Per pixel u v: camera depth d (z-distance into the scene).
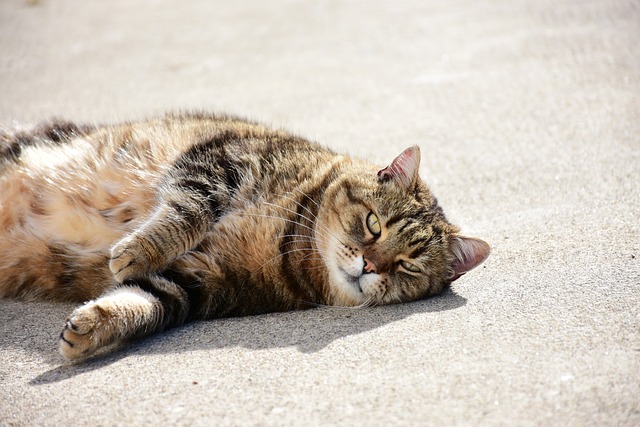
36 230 1.14
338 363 0.99
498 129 1.45
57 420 0.95
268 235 1.12
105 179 1.17
